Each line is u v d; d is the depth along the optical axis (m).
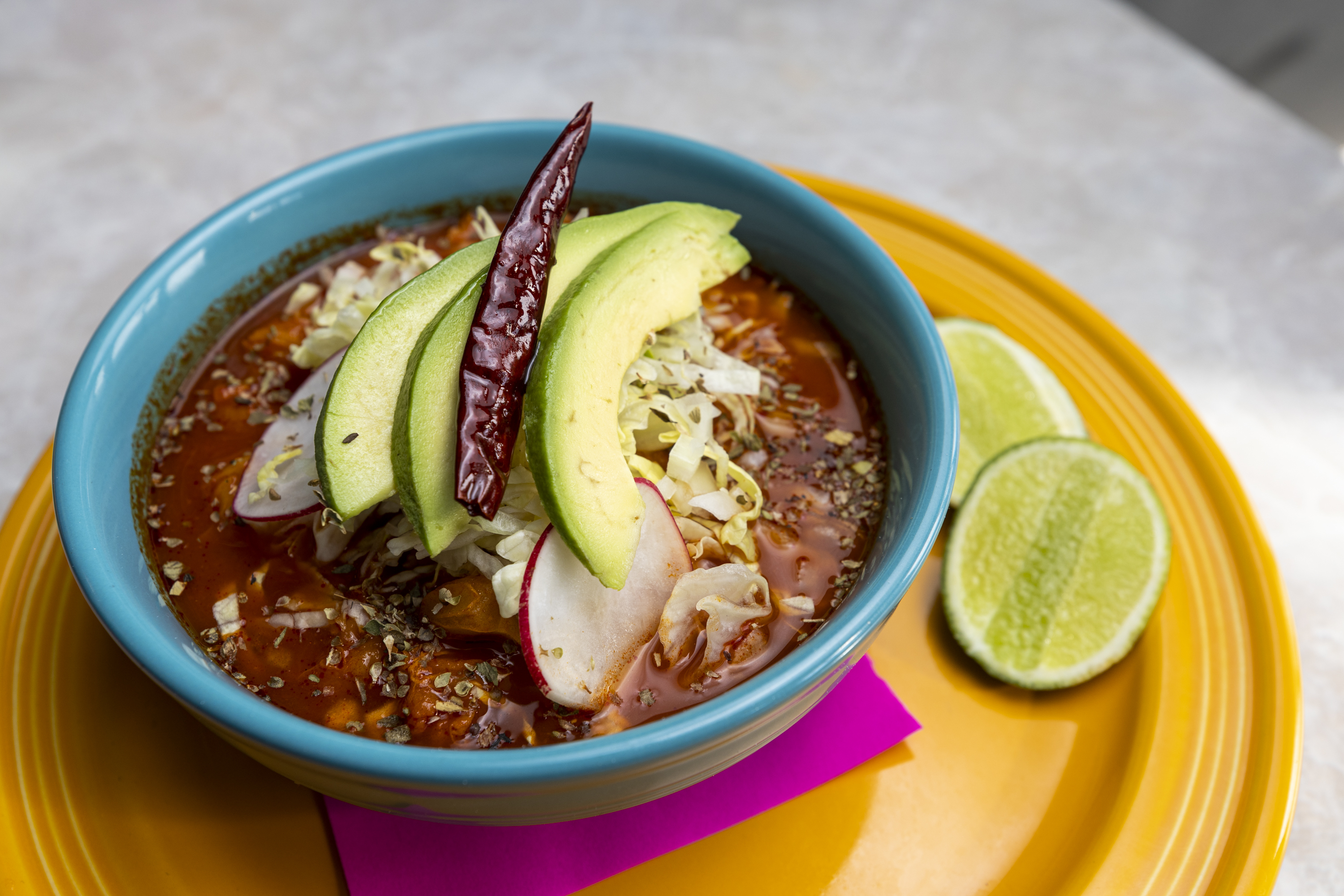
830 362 0.33
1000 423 0.35
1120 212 0.45
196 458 0.31
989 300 0.37
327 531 0.29
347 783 0.25
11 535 0.32
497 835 0.29
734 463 0.31
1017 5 0.56
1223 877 0.28
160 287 0.31
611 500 0.27
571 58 0.51
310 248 0.34
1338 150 0.48
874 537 0.30
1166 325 0.42
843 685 0.31
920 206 0.45
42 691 0.30
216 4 0.53
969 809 0.30
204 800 0.29
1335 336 0.41
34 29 0.51
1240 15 0.67
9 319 0.41
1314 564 0.36
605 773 0.25
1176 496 0.34
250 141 0.46
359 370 0.28
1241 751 0.30
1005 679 0.31
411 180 0.34
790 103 0.50
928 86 0.51
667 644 0.28
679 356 0.30
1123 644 0.31
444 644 0.28
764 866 0.29
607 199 0.35
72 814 0.29
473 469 0.27
